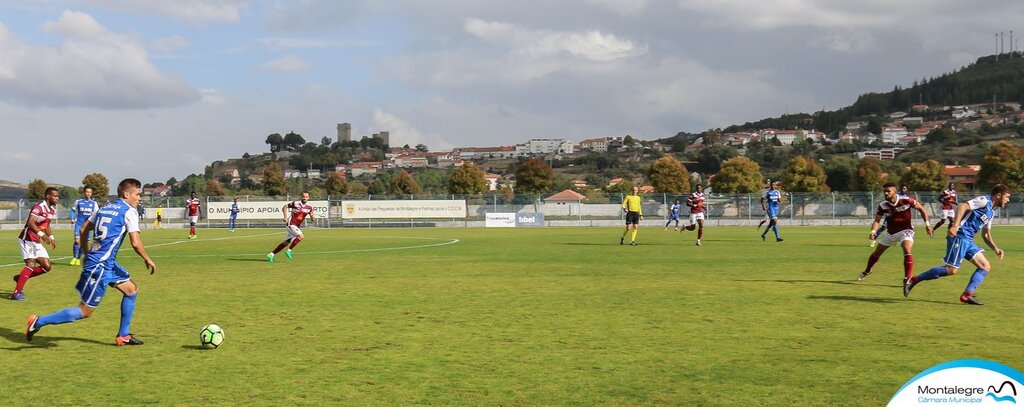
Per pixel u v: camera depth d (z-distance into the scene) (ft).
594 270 68.95
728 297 49.19
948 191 160.25
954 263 45.60
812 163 351.05
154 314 42.68
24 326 39.24
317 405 24.45
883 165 508.12
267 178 396.57
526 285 56.59
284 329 37.78
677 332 36.58
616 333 36.40
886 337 35.09
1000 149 318.86
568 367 29.40
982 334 35.76
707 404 24.43
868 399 24.94
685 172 383.24
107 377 28.09
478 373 28.50
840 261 78.59
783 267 71.41
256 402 24.80
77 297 52.03
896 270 68.28
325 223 219.61
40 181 362.94
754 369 28.91
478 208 222.07
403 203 221.25
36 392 26.04
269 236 153.99
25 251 51.31
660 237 136.05
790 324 38.68
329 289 54.49
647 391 25.93
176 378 27.89
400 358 31.07
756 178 348.79
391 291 53.21
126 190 34.01
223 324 39.29
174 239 139.95
